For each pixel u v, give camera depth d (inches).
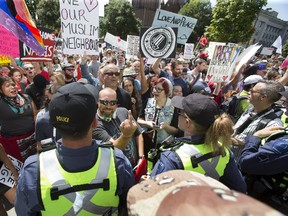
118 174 44.2
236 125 105.0
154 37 147.7
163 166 55.8
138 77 195.9
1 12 100.8
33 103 134.7
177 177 33.7
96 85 158.4
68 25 135.9
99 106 84.1
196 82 189.2
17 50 134.2
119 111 92.4
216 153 55.2
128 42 216.2
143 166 84.1
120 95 128.0
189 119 57.6
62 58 299.7
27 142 123.5
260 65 181.9
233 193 20.0
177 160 55.1
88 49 146.8
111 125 86.1
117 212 48.6
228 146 56.5
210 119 54.8
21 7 111.0
